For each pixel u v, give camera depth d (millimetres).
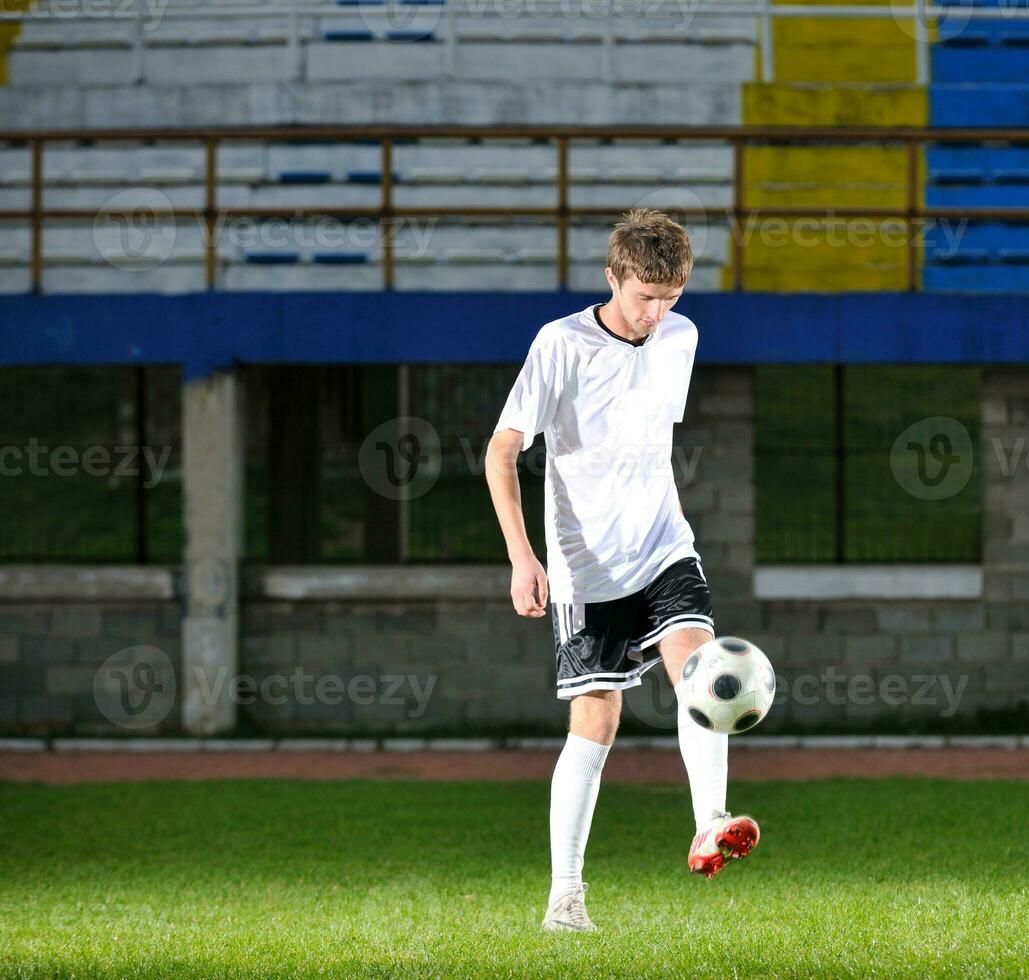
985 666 54938
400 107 70000
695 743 18703
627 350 19266
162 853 30547
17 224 67125
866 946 18453
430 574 54344
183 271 65812
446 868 28328
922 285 67250
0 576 54531
